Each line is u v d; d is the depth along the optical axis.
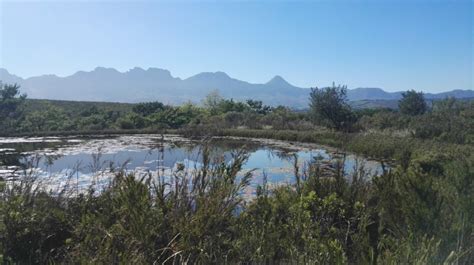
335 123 26.25
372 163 13.73
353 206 4.44
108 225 3.66
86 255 3.03
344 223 4.28
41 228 3.83
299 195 4.74
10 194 4.16
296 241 3.46
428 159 8.56
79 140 25.33
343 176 5.43
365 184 5.44
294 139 24.66
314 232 3.55
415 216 3.79
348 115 26.25
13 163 14.32
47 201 4.32
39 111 37.00
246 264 3.18
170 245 3.20
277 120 33.34
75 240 3.54
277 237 3.48
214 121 35.12
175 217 3.43
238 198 4.28
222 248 3.36
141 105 41.94
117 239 3.16
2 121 31.48
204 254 3.01
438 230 3.65
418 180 4.12
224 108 43.53
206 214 3.31
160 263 3.11
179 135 30.06
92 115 38.00
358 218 4.08
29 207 4.07
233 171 3.89
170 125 36.50
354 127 25.23
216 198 3.47
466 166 4.93
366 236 3.61
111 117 39.00
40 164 13.58
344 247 3.50
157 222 3.34
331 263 2.86
